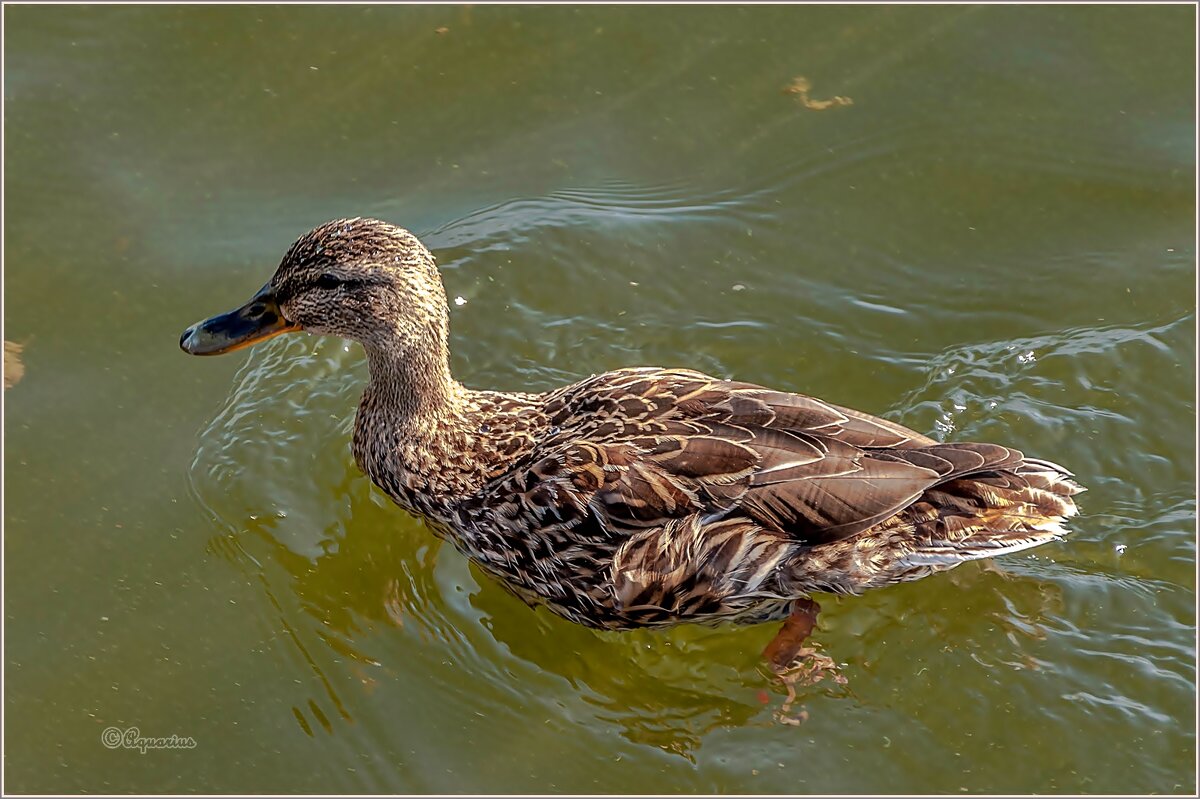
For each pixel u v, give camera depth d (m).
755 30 16.72
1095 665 11.41
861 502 10.82
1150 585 11.93
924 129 15.76
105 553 12.56
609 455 11.27
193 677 11.79
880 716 11.30
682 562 11.10
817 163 15.53
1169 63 16.22
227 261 14.45
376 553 12.88
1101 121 15.72
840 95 16.14
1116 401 13.44
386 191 15.16
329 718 11.54
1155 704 11.14
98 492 12.95
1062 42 16.55
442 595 12.49
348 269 11.76
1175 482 12.77
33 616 12.09
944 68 16.34
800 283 14.65
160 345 13.98
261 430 13.60
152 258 14.48
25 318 13.98
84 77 15.90
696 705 11.62
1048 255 14.73
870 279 14.65
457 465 12.10
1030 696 11.27
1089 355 13.82
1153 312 14.17
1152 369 13.66
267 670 11.89
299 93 15.99
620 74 16.34
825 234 15.01
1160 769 10.77
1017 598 11.91
